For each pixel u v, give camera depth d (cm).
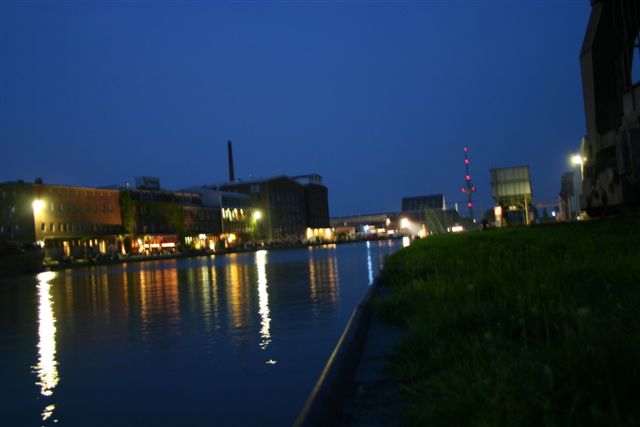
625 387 294
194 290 1980
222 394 606
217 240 11625
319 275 2422
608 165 1794
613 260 820
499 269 819
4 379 718
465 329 535
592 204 1953
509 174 4575
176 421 524
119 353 859
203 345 890
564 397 300
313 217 16488
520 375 334
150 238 9419
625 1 1672
